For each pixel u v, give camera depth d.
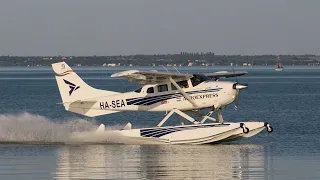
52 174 64.94
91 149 83.12
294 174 64.62
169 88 88.88
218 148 83.50
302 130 105.69
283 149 82.56
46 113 150.75
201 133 85.88
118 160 73.94
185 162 72.19
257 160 73.44
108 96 91.25
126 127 90.69
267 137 95.56
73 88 92.38
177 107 88.50
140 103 89.81
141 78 85.88
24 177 63.47
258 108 160.88
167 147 84.56
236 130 84.94
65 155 77.94
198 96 87.25
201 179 62.12
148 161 73.00
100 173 65.44
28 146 85.62
